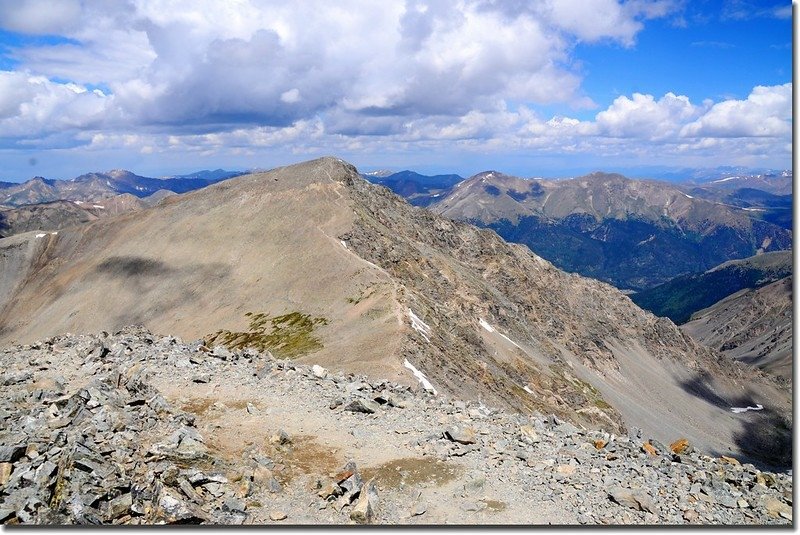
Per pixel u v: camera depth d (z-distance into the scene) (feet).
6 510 51.78
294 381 97.14
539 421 90.02
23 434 66.74
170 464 59.41
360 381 101.04
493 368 370.53
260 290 495.00
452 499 61.36
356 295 413.59
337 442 74.59
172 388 91.61
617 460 73.72
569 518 58.18
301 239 549.54
